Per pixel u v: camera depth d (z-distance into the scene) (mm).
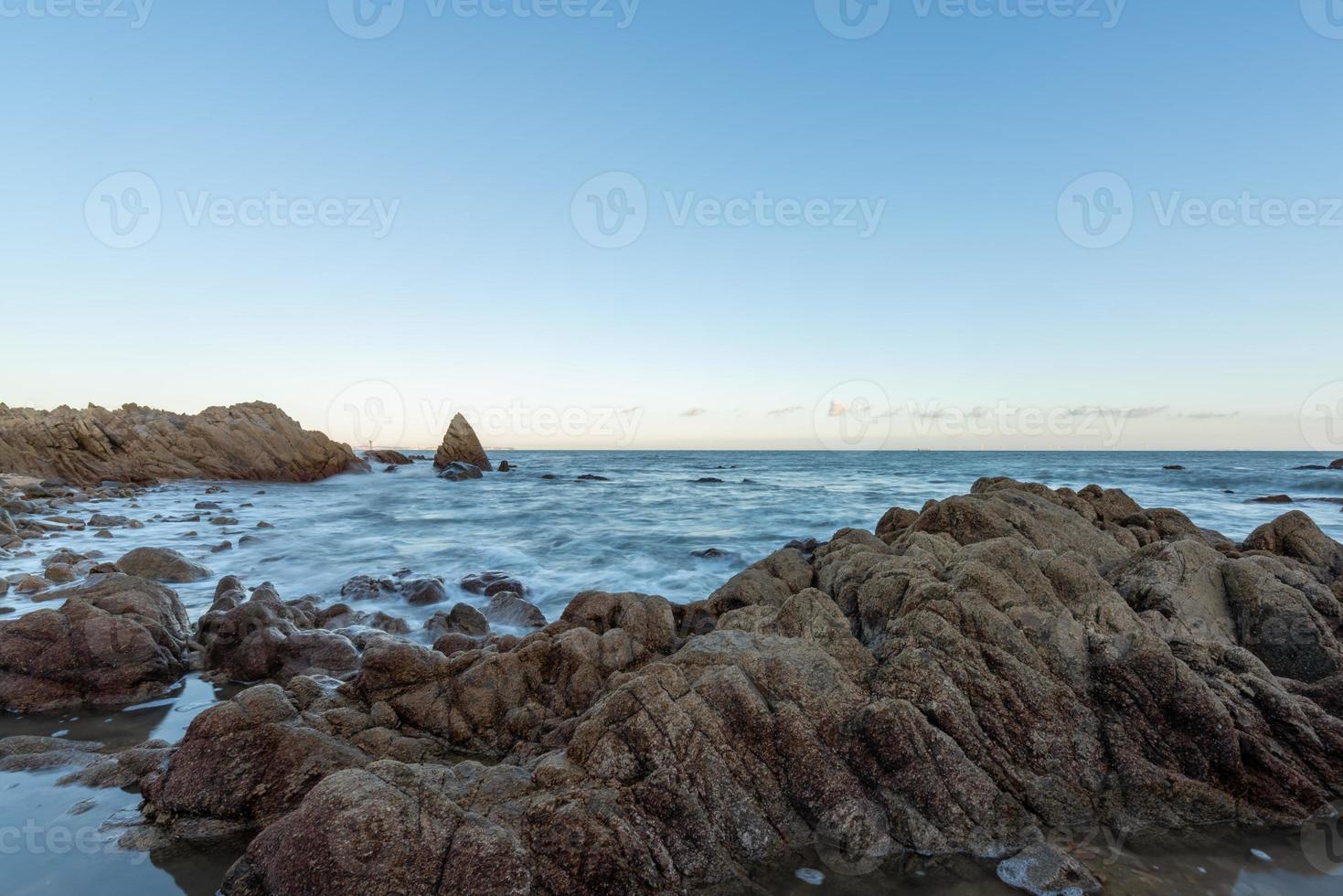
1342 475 56562
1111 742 7082
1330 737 7195
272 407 54750
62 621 9945
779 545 23984
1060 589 8836
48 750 7777
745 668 7359
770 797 6430
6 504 27672
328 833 5199
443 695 8438
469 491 48406
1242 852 6152
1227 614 9570
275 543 23859
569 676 8766
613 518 32312
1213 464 93812
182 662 10750
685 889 5656
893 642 7867
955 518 12453
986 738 6973
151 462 47375
